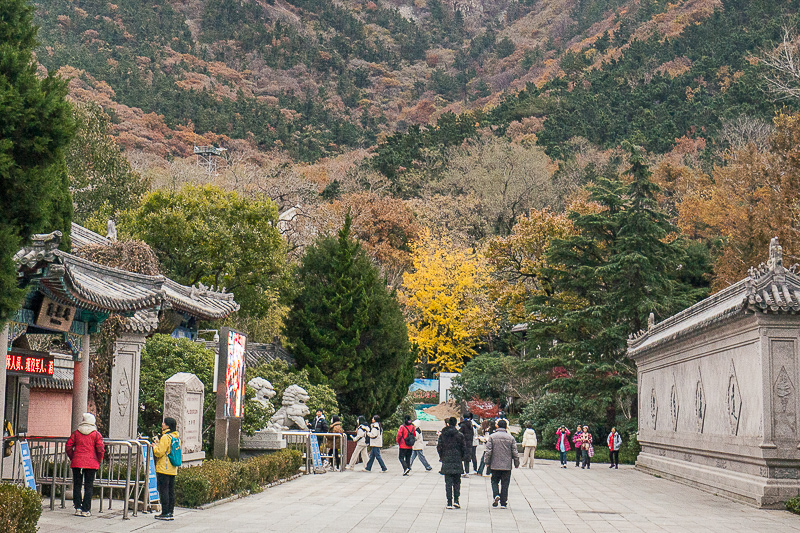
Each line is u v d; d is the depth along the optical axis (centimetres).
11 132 956
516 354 6122
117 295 1580
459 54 19138
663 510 1719
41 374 1641
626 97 10256
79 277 1611
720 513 1680
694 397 2352
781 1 10594
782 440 1788
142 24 14600
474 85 16988
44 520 1262
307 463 2462
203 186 3712
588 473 2880
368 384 3519
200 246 3438
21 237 995
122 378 1898
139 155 8519
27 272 1316
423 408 6034
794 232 3953
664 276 3975
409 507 1658
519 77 16050
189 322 2786
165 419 1396
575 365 3912
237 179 6303
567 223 4791
